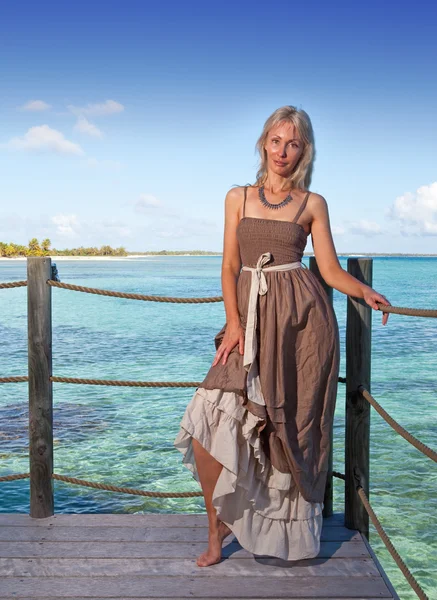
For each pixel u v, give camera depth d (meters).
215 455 2.17
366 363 2.71
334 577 2.32
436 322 22.62
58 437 7.73
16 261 148.62
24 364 13.40
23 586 2.25
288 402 2.29
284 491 2.32
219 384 2.22
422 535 5.12
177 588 2.23
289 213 2.34
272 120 2.38
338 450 7.25
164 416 8.74
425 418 8.72
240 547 2.56
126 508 5.68
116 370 12.91
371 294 2.27
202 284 49.28
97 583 2.27
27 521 2.83
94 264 125.00
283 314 2.27
